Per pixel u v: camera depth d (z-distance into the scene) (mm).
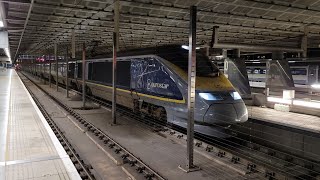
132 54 12648
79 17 13727
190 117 5926
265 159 8391
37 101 16625
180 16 13328
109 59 15438
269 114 12359
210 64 10102
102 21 14688
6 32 18438
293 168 7551
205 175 5727
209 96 8977
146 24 15102
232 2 11047
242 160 6281
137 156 6828
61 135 8602
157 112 10945
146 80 11398
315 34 17578
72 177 4762
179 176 5664
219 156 6707
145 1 11109
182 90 9406
